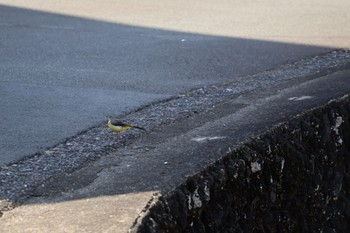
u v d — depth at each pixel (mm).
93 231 7113
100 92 13789
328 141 11109
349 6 24047
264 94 12742
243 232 9102
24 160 9945
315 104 11391
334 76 13984
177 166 8828
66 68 15648
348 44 18281
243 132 10086
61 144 10703
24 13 21797
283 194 10016
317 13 22688
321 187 10828
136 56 16891
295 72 15453
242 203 9141
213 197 8625
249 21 21297
